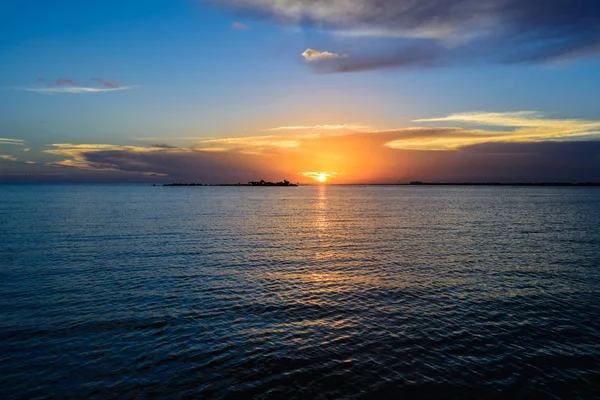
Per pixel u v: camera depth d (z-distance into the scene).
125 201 123.31
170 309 18.19
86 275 24.45
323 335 15.38
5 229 47.53
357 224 56.94
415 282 23.28
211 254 32.03
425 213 78.56
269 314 17.69
